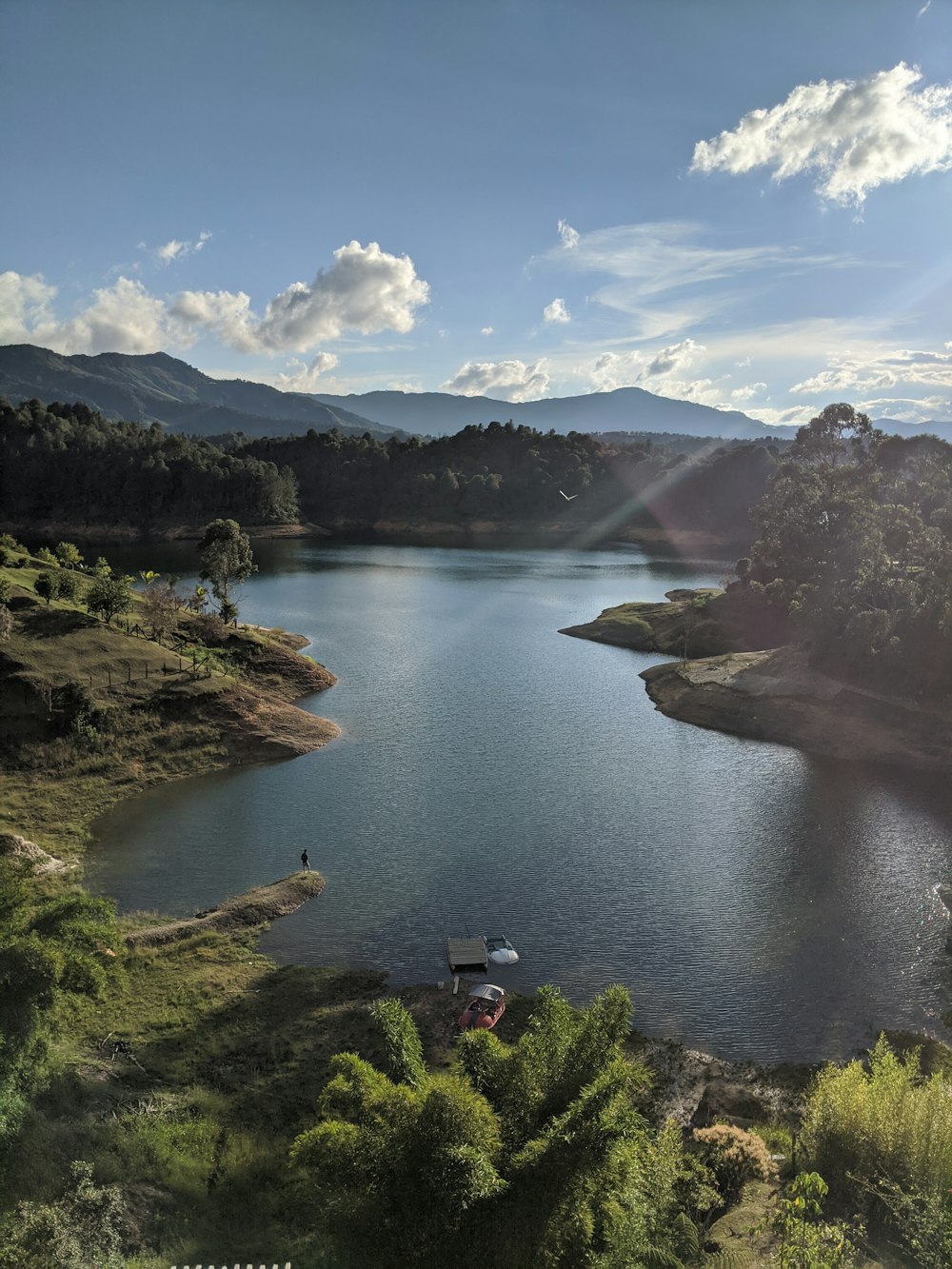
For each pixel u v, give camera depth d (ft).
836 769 232.53
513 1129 68.13
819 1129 87.61
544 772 226.38
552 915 153.79
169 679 244.01
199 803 199.93
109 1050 110.22
